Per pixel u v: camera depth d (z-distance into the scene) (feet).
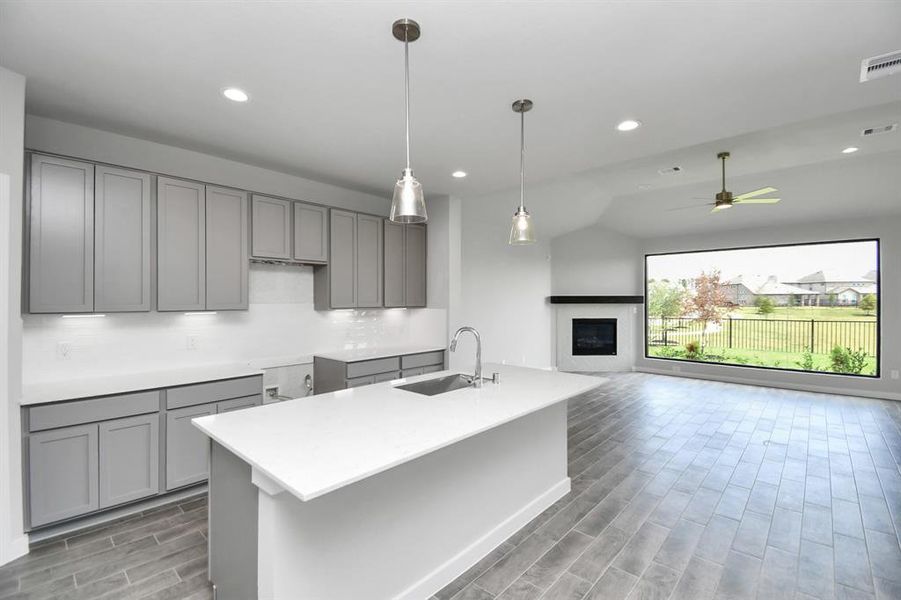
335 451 4.94
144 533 8.05
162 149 10.47
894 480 10.56
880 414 16.39
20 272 7.22
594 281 26.04
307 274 13.75
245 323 12.24
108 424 8.25
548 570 7.07
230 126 9.36
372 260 14.57
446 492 6.83
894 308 18.54
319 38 6.15
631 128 9.52
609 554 7.51
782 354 22.04
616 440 13.55
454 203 15.96
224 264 10.78
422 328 16.63
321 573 5.17
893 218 18.54
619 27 5.90
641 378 23.56
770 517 8.79
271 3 5.36
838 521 8.63
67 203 8.35
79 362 9.38
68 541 7.74
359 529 5.58
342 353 14.14
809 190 17.37
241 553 5.44
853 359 20.12
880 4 5.40
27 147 8.63
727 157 13.58
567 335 26.03
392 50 6.47
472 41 6.23
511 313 22.50
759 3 5.40
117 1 5.29
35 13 5.50
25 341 8.71
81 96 7.92
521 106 8.37
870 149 12.88
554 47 6.40
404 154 11.21
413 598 6.25
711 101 8.23
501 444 7.96
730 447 12.92
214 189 10.62
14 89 7.04
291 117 8.91
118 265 9.01
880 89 7.75
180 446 9.21
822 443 13.25
